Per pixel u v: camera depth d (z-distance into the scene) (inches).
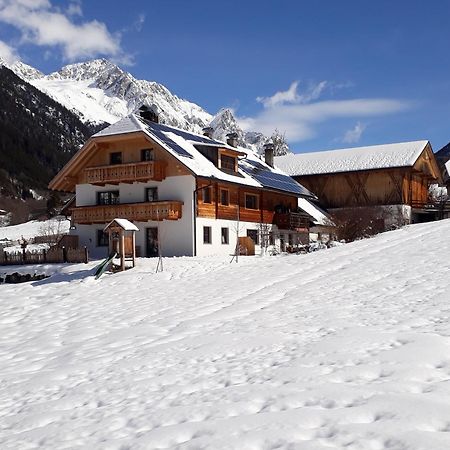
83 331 569.0
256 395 287.0
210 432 240.5
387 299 532.4
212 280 856.3
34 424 294.0
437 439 205.2
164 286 848.3
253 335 435.2
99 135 1421.0
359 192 2134.6
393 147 2199.8
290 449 213.6
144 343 471.2
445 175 2466.8
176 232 1348.4
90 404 317.4
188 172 1315.2
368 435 217.5
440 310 450.9
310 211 1959.9
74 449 246.1
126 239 1129.4
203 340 440.5
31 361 462.6
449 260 725.9
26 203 3991.1
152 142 1364.4
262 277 822.5
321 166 2224.4
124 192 1437.0
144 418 275.9
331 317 473.7
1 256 1316.4
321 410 250.1
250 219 1573.6
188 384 328.8
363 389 272.5
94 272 1069.8
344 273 743.7
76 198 1510.8
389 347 350.9
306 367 326.0
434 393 254.4
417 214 2202.3
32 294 911.7
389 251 911.7
